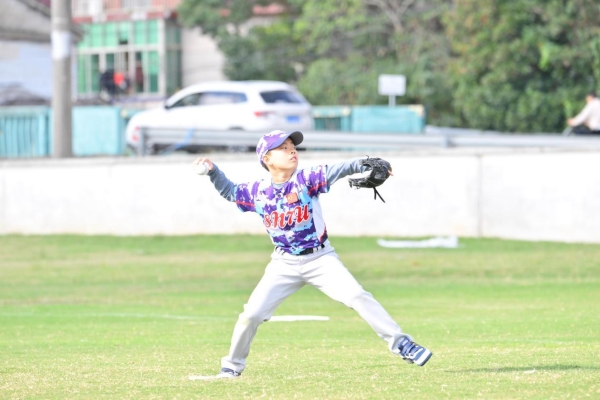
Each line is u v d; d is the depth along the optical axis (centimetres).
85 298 5003
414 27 14062
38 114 10750
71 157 8288
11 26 13100
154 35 17062
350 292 2169
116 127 10938
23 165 8019
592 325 3466
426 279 5506
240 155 7356
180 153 9044
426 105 13450
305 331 3522
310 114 9106
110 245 7262
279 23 15025
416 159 6994
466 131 11544
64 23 8212
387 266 5944
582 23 11156
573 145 7312
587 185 6475
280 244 2217
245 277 5781
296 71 15088
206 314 4272
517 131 11575
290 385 2184
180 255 6725
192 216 7556
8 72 13150
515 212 6725
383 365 2512
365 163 2130
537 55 11350
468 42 11719
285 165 2170
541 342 2991
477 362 2497
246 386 2183
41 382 2333
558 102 11306
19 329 3741
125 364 2655
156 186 7644
